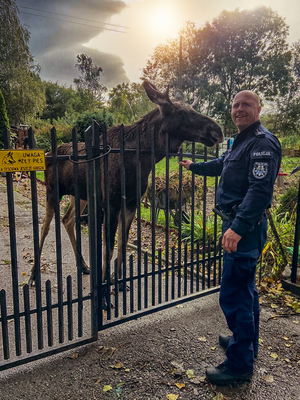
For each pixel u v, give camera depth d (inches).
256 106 85.9
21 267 173.5
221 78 1631.4
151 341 105.6
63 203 354.0
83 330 113.0
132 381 86.9
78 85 2401.6
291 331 113.7
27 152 82.2
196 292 134.0
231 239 77.7
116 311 111.5
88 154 96.8
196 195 263.1
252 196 76.1
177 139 124.5
